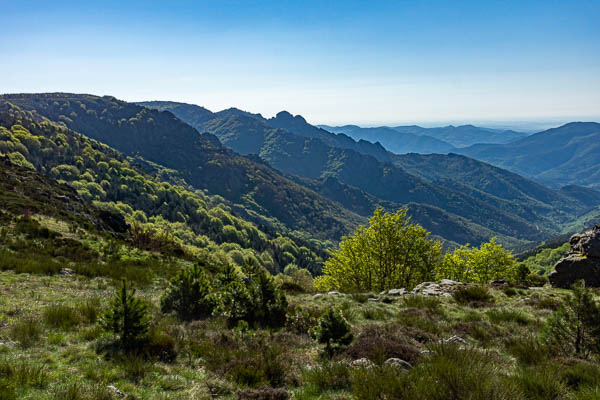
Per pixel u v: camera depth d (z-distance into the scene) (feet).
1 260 51.39
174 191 620.49
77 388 17.46
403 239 94.94
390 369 20.04
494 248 107.96
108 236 102.42
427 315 39.83
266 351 25.94
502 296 53.31
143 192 553.64
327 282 106.32
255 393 19.43
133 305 25.80
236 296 37.70
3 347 22.21
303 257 616.39
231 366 23.53
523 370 21.08
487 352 24.72
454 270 110.42
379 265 98.58
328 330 28.09
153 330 27.53
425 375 18.58
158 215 477.77
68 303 36.24
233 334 31.63
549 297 48.32
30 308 32.48
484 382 16.88
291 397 19.79
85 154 603.67
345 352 26.86
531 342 26.91
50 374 19.40
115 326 25.12
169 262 88.38
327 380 21.20
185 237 410.52
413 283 97.60
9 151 488.85
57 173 503.61
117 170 597.52
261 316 37.04
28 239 72.33
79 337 26.63
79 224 106.32
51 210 108.78
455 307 45.32
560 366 22.21
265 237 643.86
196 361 24.91
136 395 18.39
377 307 46.39
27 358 21.20
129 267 69.26
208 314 39.04
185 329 32.68
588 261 56.44
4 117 624.18
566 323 26.61
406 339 29.73
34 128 627.46
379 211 98.53
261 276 40.04
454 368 18.24
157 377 21.16
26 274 48.98
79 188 476.13
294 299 53.78
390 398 17.25
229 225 547.08
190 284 39.32
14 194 115.96
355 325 36.65
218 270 105.70
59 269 55.06
